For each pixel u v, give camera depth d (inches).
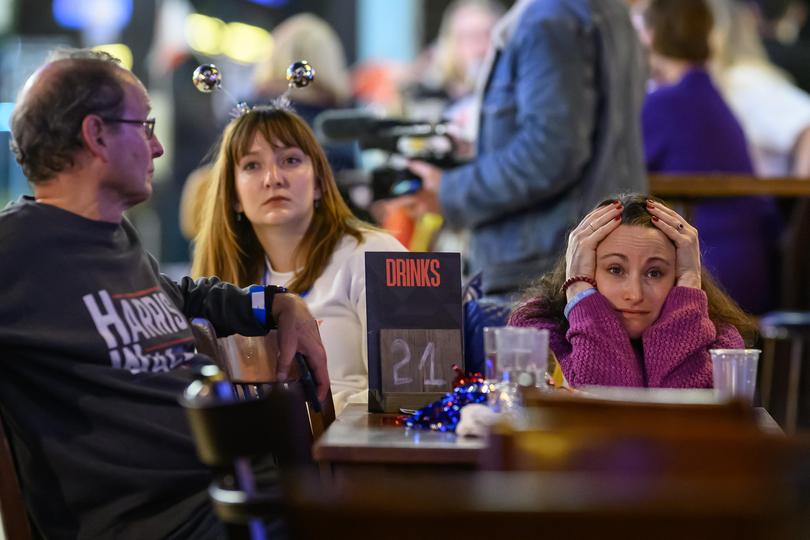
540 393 231.5
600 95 472.4
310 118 685.3
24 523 259.3
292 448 222.8
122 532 274.2
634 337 319.3
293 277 389.1
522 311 337.7
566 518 146.9
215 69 397.7
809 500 157.8
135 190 290.4
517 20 481.1
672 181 508.1
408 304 318.0
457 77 804.0
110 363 277.6
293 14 1101.7
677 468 172.9
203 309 330.0
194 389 222.7
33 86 285.0
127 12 1031.0
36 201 284.8
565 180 462.9
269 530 268.4
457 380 294.4
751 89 660.7
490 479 160.7
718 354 285.3
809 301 582.2
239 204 396.8
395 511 148.6
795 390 594.6
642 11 578.2
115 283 284.4
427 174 502.0
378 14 1172.5
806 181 510.3
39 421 274.7
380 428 281.6
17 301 270.1
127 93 289.4
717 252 574.9
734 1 687.1
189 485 282.0
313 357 325.1
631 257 314.2
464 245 577.9
